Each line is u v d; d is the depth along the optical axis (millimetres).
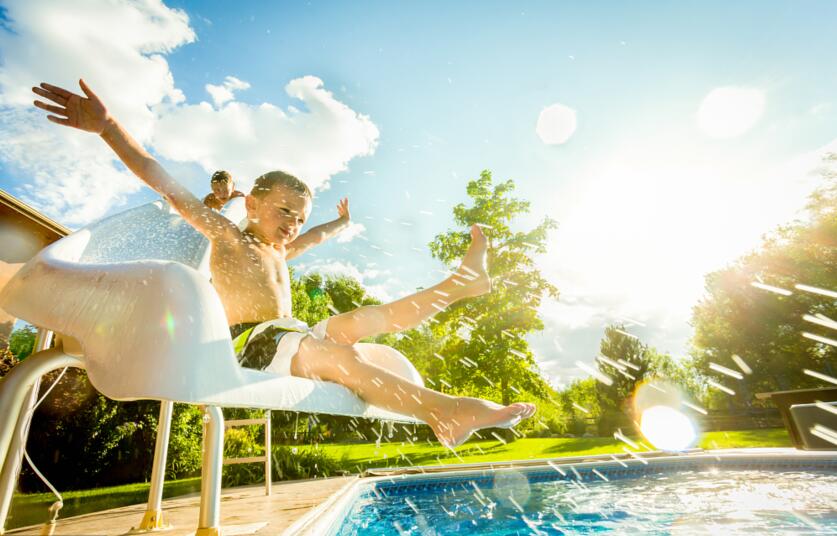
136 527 2125
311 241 2293
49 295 778
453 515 2926
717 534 1791
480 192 15727
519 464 5531
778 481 3543
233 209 1945
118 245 1265
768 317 18688
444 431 1238
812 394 5293
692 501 2844
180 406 8688
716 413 14188
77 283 774
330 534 2025
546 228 14758
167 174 1303
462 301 13531
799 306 17547
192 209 1360
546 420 16422
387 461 8422
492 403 1273
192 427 8883
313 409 1021
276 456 6930
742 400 19656
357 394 1264
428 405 1264
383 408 1274
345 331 1593
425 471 5496
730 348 20422
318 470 6633
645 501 2982
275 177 1825
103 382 700
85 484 7527
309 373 1316
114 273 777
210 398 738
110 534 2006
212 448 1173
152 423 8375
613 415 17766
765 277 18688
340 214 2576
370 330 1598
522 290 13719
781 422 13492
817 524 1875
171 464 8430
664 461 4863
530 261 14523
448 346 13164
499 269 14188
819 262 16938
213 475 1152
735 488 3322
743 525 1946
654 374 18969
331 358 1309
